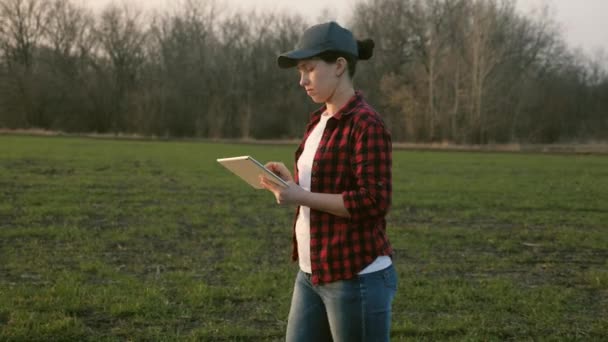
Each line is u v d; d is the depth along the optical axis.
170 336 4.92
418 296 6.27
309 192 2.73
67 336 4.84
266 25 59.44
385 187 2.69
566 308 6.05
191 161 24.14
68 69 56.41
